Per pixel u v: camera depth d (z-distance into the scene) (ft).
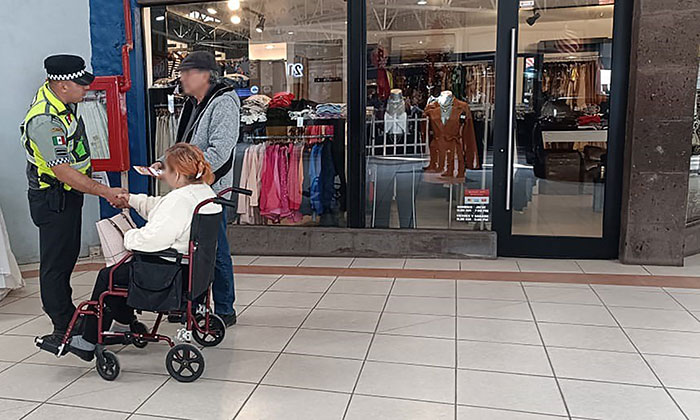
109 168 15.19
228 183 10.32
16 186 15.17
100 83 14.83
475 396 7.87
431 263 15.17
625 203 14.57
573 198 15.24
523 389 8.05
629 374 8.49
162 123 16.75
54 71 8.85
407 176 15.99
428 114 15.70
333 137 16.17
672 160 13.98
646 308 11.35
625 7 14.25
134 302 8.24
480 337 9.96
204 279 8.63
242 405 7.72
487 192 15.60
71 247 9.52
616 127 14.67
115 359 8.45
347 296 12.41
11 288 12.54
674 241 14.32
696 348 9.40
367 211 16.28
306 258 15.99
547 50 14.97
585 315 10.99
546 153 15.26
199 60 9.88
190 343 9.09
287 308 11.66
